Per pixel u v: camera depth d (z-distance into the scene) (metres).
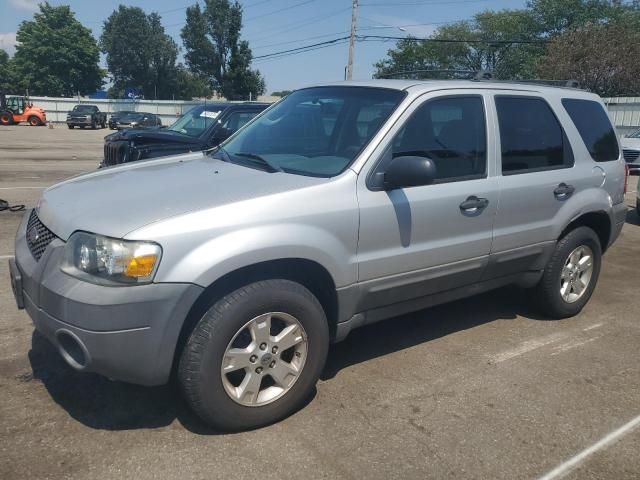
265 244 3.00
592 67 33.06
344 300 3.45
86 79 79.25
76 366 2.87
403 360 4.14
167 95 85.81
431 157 3.80
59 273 2.89
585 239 4.91
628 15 45.72
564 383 3.90
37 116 42.97
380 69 59.66
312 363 3.33
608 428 3.38
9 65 82.38
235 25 82.50
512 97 4.39
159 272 2.78
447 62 56.62
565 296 4.97
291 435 3.18
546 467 3.01
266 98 71.88
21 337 4.21
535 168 4.45
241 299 2.99
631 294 5.90
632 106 26.03
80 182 3.71
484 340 4.56
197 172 3.67
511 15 53.91
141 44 82.56
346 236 3.35
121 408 3.36
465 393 3.71
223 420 3.08
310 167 3.58
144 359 2.84
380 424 3.32
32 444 2.99
